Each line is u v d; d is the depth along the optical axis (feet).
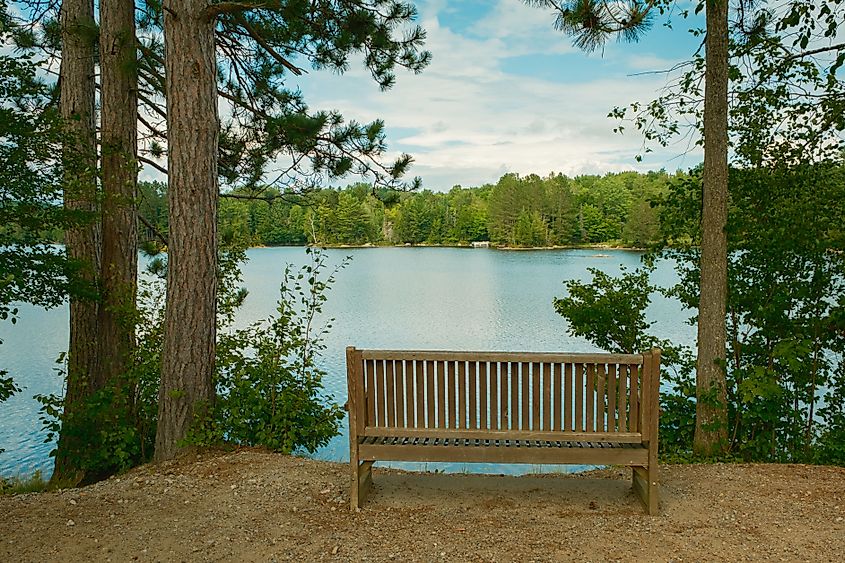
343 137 30.53
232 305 27.66
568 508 13.97
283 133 29.17
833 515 13.23
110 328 27.25
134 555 12.00
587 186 345.51
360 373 13.79
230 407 20.56
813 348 22.35
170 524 13.46
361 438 14.11
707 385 20.79
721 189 20.40
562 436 13.33
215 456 18.99
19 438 38.27
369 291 122.93
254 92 32.55
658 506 13.85
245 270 152.76
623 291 26.55
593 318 26.53
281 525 13.30
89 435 24.80
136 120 28.12
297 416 21.66
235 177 33.17
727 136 20.54
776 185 22.25
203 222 20.07
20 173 20.95
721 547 11.82
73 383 27.40
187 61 19.63
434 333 73.46
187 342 19.86
